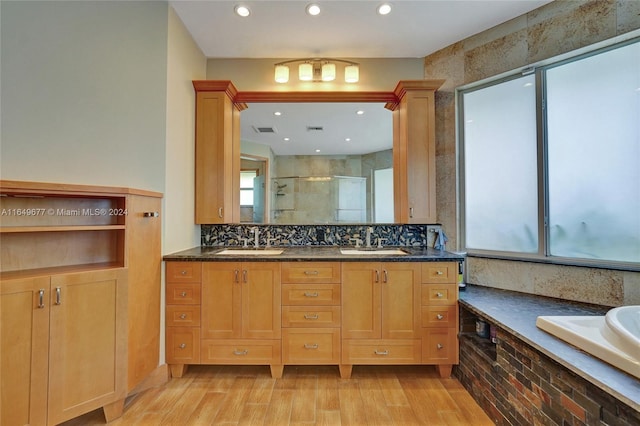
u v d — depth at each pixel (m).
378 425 1.61
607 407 1.02
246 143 2.72
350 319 2.07
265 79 2.66
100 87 1.91
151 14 2.03
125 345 1.71
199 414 1.70
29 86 1.76
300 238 2.73
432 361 2.08
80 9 1.88
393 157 2.68
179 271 2.06
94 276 1.61
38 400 1.43
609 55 1.90
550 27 2.05
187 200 2.34
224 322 2.06
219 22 2.21
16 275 1.48
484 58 2.35
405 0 1.99
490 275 2.37
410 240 2.69
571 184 2.05
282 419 1.66
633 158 1.83
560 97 2.09
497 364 1.63
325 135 2.81
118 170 1.93
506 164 2.34
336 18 2.16
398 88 2.48
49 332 1.46
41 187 1.47
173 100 2.12
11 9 1.74
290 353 2.07
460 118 2.55
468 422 1.65
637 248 1.82
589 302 1.93
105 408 1.64
